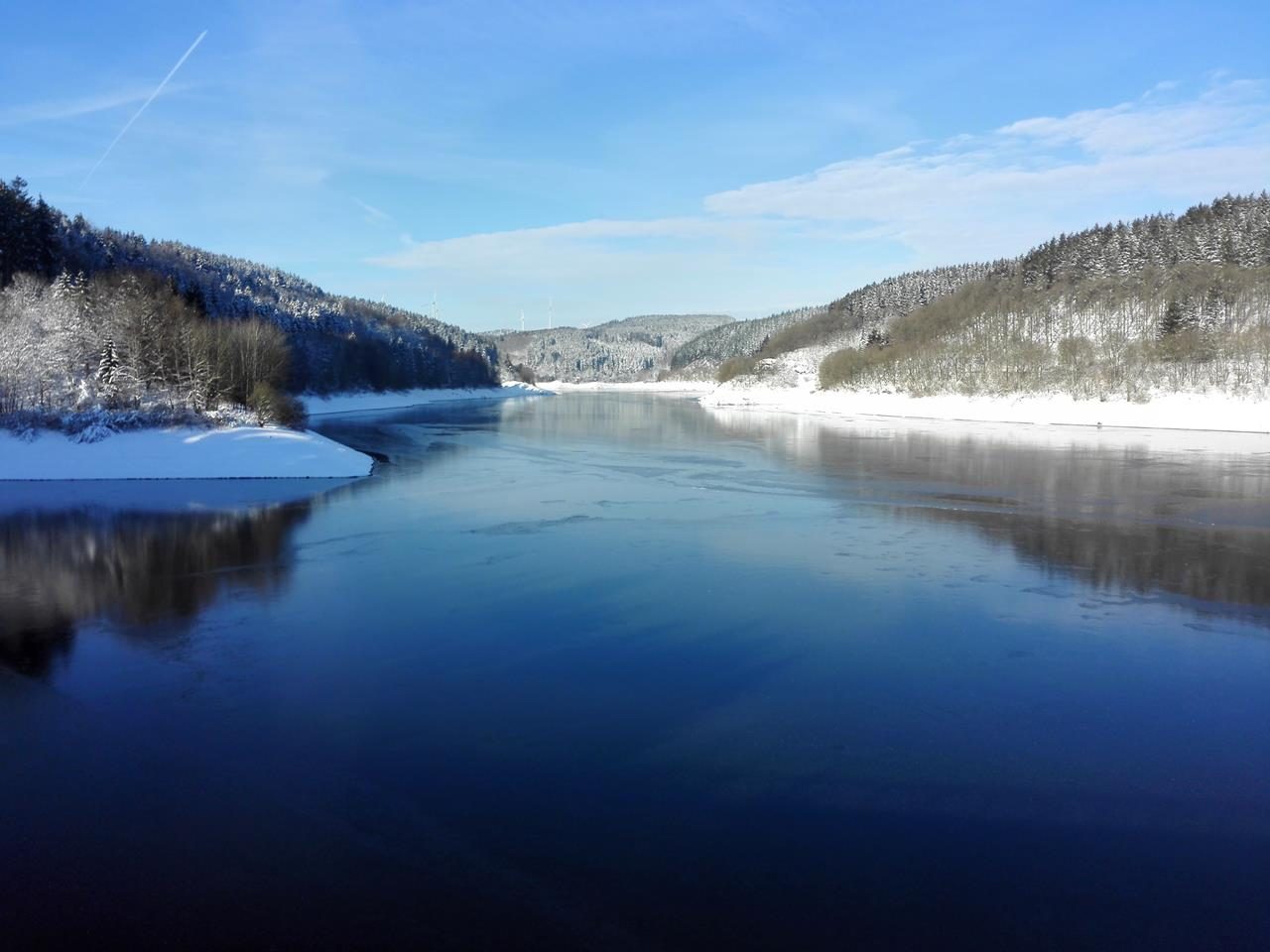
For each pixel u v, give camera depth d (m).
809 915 8.39
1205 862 9.38
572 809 10.34
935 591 20.05
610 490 35.50
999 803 10.58
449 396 132.75
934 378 95.88
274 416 50.53
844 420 81.19
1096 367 83.38
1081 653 15.97
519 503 32.25
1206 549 24.39
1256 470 41.53
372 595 19.72
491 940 7.96
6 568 22.41
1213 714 13.27
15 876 9.02
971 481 38.12
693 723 12.86
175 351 52.56
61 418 42.62
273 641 16.62
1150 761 11.73
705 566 22.34
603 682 14.48
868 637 16.83
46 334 50.22
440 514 29.95
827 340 154.50
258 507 31.53
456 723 12.84
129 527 27.83
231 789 10.84
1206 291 92.44
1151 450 51.22
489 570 21.94
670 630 17.22
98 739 12.33
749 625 17.52
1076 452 50.28
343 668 15.12
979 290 126.44
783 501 32.72
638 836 9.76
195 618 18.11
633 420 80.81
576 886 8.83
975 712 13.30
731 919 8.30
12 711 13.33
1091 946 8.01
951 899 8.67
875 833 9.88
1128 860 9.40
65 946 7.93
